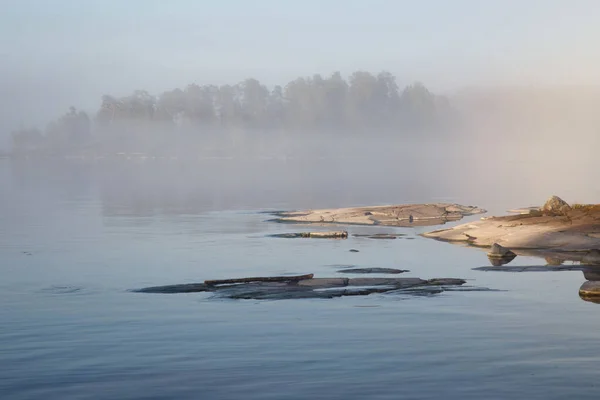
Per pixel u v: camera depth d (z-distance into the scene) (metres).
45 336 14.88
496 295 18.28
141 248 28.56
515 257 24.80
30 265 24.38
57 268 23.73
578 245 26.41
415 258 25.19
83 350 13.84
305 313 16.53
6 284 20.81
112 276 22.19
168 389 11.71
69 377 12.30
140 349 13.87
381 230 34.56
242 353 13.52
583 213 29.55
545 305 17.11
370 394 11.37
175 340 14.46
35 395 11.52
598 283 18.52
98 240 31.23
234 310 16.95
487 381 11.85
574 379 11.91
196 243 30.02
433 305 17.20
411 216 39.56
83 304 17.91
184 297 18.53
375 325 15.38
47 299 18.56
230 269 23.38
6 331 15.30
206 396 11.40
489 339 14.23
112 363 13.02
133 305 17.70
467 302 17.50
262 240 30.84
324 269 23.12
